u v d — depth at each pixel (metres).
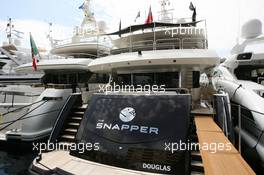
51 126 9.61
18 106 9.94
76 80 12.87
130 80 8.96
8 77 15.06
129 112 6.11
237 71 10.64
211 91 11.15
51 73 13.25
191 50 7.61
